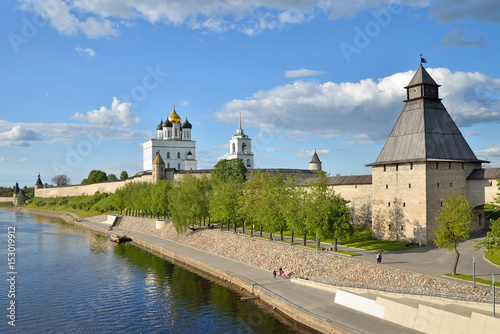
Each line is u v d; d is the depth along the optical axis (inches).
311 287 2108.8
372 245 2618.1
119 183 7672.2
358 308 1721.2
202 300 2159.2
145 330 1815.9
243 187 3690.9
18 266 3080.7
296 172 6087.6
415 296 1667.1
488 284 1658.5
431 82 2807.6
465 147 2768.2
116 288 2450.8
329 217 2461.9
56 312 2049.7
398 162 2699.3
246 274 2443.4
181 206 3865.7
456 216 1841.8
